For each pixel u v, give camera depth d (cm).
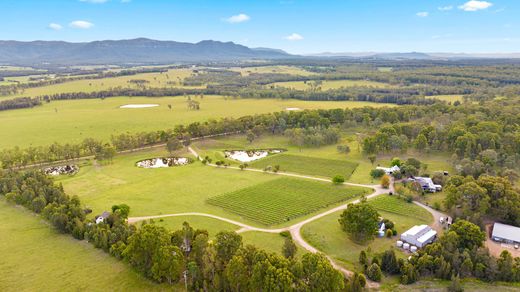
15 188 14612
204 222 12500
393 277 9475
